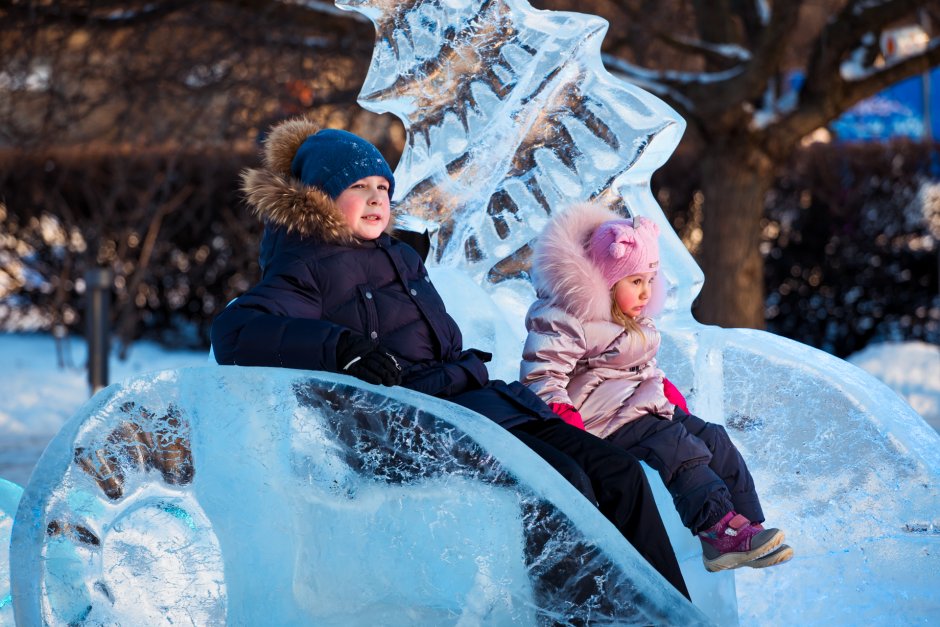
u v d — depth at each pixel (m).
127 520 4.98
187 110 18.11
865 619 5.83
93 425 4.94
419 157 7.03
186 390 4.92
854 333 23.22
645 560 4.77
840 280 23.08
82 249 23.05
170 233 23.44
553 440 5.43
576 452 5.35
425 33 6.91
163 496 4.98
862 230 22.86
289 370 4.83
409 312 5.74
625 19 17.70
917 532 5.78
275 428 4.83
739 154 17.08
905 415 6.07
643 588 4.61
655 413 5.98
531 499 4.66
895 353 20.66
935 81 26.95
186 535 5.04
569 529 4.64
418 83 6.94
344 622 4.83
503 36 6.90
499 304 6.93
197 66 17.12
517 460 4.68
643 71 16.81
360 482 4.80
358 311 5.60
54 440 4.94
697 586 5.75
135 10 16.81
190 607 5.02
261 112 16.92
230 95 17.16
